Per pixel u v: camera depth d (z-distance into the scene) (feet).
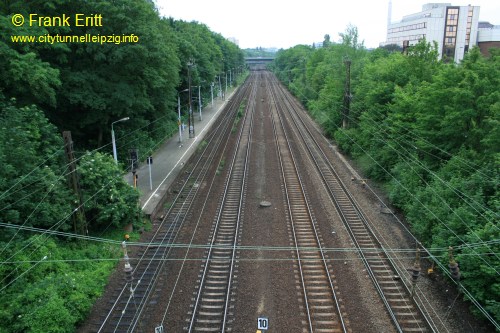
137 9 96.48
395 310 51.01
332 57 188.65
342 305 51.72
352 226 74.23
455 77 74.08
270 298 53.52
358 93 126.93
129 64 96.94
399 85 107.34
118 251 66.95
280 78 446.19
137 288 56.08
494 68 70.03
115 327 48.67
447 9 322.96
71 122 105.09
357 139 119.44
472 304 49.88
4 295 47.98
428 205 65.31
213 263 62.03
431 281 57.47
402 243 68.28
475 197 56.39
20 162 57.36
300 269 59.26
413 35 367.45
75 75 93.04
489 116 66.74
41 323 44.45
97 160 71.00
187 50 184.03
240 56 517.96
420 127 79.46
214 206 84.99
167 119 153.38
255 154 128.36
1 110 70.59
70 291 50.49
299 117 199.52
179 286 56.39
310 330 47.44
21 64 68.74
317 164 115.34
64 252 59.98
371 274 58.23
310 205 84.23
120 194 72.54
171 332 47.57
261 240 69.31
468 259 49.49
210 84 234.38
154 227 76.74
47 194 58.75
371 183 99.45
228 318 49.67
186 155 127.34
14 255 48.93
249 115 207.51
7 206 52.03
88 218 71.31
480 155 65.41
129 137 118.11
